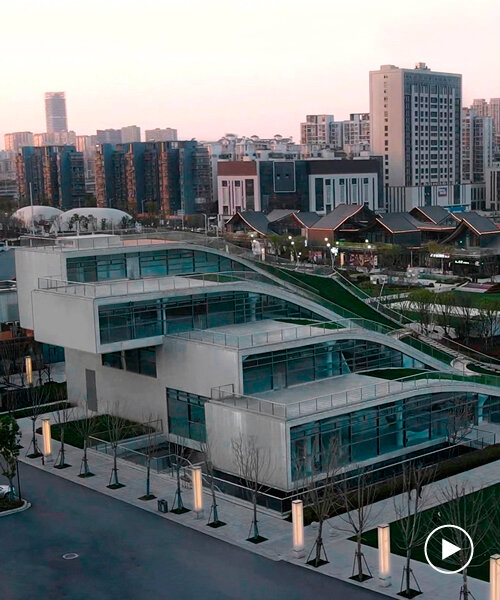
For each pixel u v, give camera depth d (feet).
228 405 183.62
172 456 193.47
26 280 260.21
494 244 543.80
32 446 211.00
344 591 130.41
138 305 212.64
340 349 218.18
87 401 242.99
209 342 202.39
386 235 582.76
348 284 298.35
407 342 240.94
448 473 181.98
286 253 540.93
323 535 152.15
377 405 189.16
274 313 247.09
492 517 155.02
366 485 172.24
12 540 154.61
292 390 201.98
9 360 277.44
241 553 146.00
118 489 179.63
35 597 132.46
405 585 130.93
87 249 248.52
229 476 183.83
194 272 274.16
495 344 313.12
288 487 171.01
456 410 205.05
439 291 429.38
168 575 138.21
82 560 145.38
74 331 210.79
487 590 128.77
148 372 220.23
